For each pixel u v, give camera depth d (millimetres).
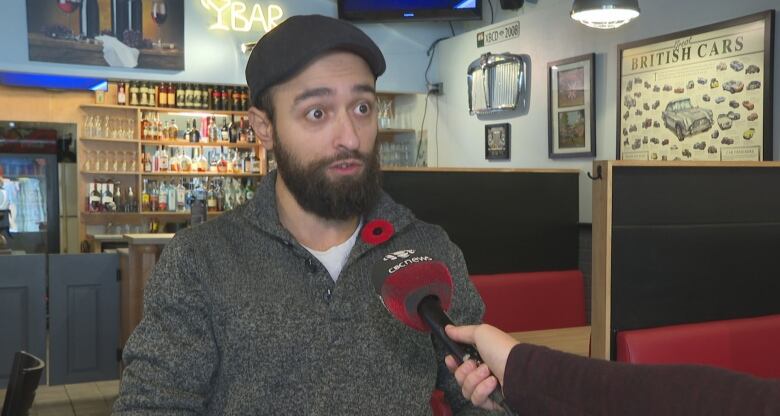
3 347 4836
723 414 577
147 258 4844
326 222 1281
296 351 1180
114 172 7570
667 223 2549
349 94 1178
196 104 7656
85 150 7609
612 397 651
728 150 4016
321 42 1148
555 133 5266
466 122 6301
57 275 4953
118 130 7652
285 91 1189
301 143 1186
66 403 5199
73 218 7605
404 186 4000
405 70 6695
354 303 1221
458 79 6391
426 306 973
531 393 714
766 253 2734
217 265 1223
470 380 801
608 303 2465
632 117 4629
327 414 1173
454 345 884
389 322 1228
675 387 614
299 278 1221
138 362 1181
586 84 4953
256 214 1265
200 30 6203
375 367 1205
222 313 1194
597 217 2502
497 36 5887
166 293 1203
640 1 4574
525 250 4414
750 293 2711
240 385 1177
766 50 3781
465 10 6102
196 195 7863
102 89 7258
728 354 2564
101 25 5973
